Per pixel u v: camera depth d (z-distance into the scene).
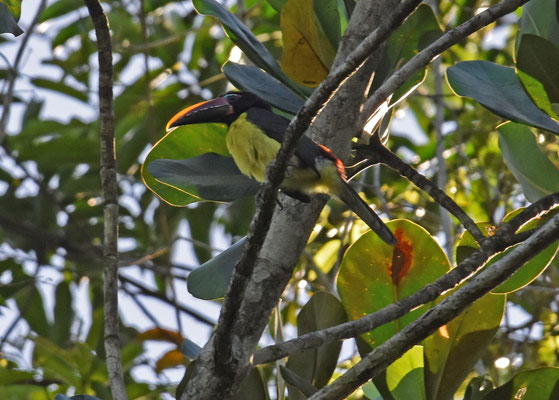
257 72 8.09
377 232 6.92
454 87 7.56
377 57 6.79
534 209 6.64
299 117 5.25
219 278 7.14
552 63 7.15
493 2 12.44
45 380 10.01
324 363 6.95
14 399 9.91
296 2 7.48
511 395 6.54
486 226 7.63
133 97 12.12
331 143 6.79
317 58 7.73
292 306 11.48
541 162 7.82
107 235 7.08
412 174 7.04
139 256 13.23
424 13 7.68
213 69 13.19
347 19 8.16
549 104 7.50
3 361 10.32
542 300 10.49
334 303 7.01
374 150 7.25
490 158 11.48
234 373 5.74
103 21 7.00
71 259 13.57
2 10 6.98
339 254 10.34
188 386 5.81
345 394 5.87
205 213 13.15
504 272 5.91
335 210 11.36
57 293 13.30
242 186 7.94
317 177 6.64
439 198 6.91
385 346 5.87
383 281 7.29
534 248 5.93
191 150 8.56
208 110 8.58
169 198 8.45
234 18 7.79
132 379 10.75
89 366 10.01
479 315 6.88
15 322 11.38
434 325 5.88
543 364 10.14
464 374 6.84
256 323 6.04
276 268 6.27
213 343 5.61
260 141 7.63
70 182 13.42
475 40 12.84
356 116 6.80
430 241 7.29
